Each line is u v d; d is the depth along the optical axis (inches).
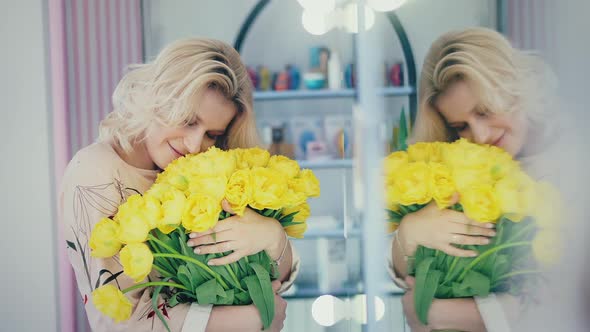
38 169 55.0
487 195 43.9
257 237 45.1
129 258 42.8
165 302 45.2
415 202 44.7
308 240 55.1
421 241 44.7
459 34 45.6
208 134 50.9
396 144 45.6
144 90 51.7
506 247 43.7
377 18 46.1
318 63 64.0
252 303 44.9
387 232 45.5
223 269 44.6
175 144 50.4
